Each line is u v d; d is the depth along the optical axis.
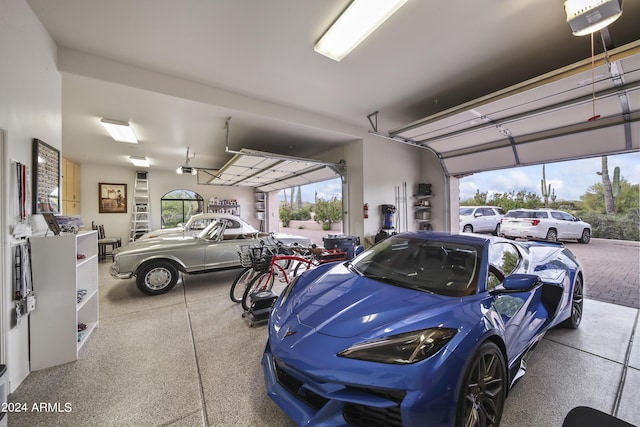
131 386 1.78
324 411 1.22
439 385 1.10
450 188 5.77
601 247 7.20
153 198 9.38
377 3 2.10
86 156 7.10
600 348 2.27
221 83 3.54
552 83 2.49
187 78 3.41
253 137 5.46
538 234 7.35
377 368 1.14
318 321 1.45
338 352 1.23
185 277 4.80
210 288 4.09
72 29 2.44
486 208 8.94
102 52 2.82
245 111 3.94
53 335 2.01
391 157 5.93
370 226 5.55
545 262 2.49
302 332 1.40
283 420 1.49
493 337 1.40
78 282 2.61
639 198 8.65
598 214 9.19
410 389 1.09
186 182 9.91
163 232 7.27
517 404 1.60
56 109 2.61
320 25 2.42
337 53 2.73
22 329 1.86
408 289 1.67
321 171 6.52
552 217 7.50
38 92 2.23
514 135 4.04
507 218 8.02
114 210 8.66
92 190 8.30
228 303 3.42
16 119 1.88
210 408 1.58
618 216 8.84
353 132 5.29
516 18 2.31
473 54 2.84
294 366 1.27
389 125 5.28
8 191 1.76
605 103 2.84
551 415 1.51
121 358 2.12
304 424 1.22
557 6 2.16
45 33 2.40
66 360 2.04
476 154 4.77
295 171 6.89
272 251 3.37
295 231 15.71
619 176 9.05
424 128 3.88
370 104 4.21
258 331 2.61
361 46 2.71
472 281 1.67
